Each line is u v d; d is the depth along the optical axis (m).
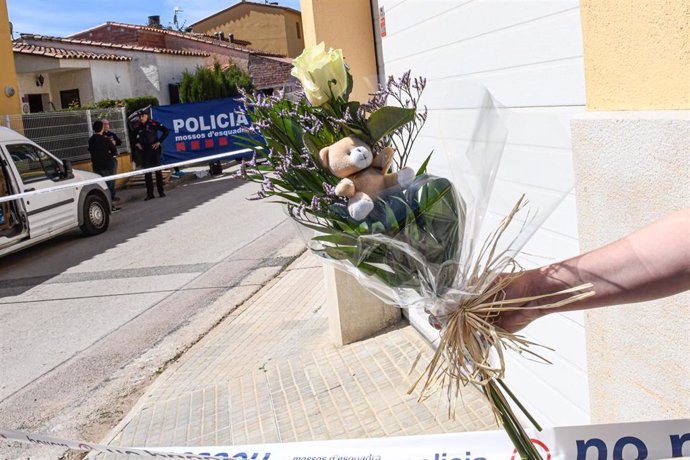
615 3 2.15
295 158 1.43
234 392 4.48
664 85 2.00
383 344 4.61
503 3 2.97
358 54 4.74
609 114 2.21
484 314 1.46
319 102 1.41
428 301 1.48
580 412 2.80
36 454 4.19
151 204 14.92
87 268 9.25
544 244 2.86
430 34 3.79
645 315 2.14
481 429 3.33
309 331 5.40
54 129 15.30
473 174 1.47
